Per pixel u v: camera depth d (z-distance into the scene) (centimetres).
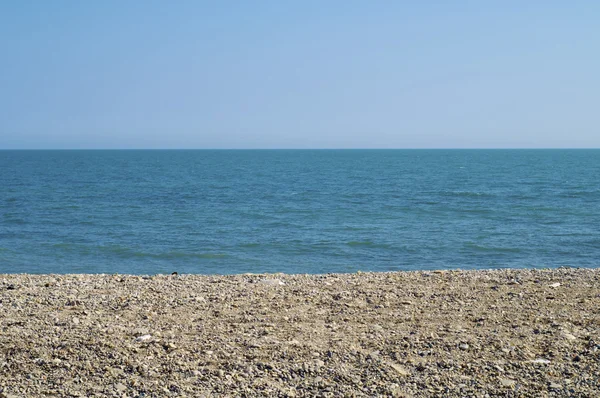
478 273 1244
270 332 785
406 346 734
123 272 1977
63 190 5547
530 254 2262
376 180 7200
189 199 4638
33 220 3291
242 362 679
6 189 5628
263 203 4297
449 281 1138
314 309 905
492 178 7581
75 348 714
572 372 651
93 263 2130
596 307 915
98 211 3756
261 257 2238
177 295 1001
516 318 855
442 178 7612
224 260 2186
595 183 6431
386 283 1118
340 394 606
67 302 939
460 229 2903
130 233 2825
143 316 859
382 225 3066
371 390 614
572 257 2200
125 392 609
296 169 10844
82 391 609
